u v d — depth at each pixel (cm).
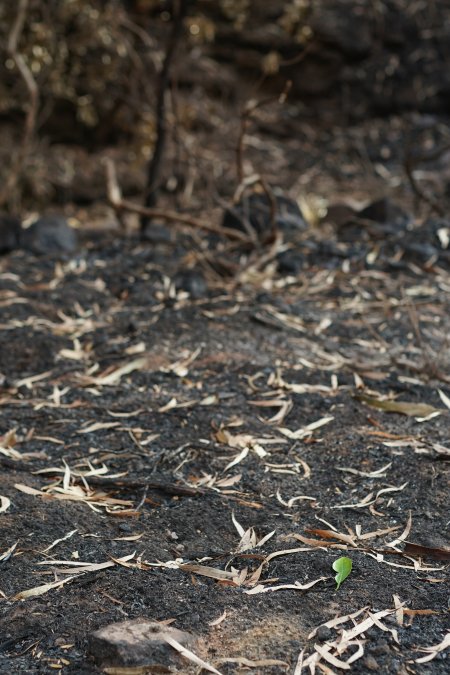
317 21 1022
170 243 643
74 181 915
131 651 262
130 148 956
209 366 456
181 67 991
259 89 1034
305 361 462
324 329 505
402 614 282
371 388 434
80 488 355
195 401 421
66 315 523
